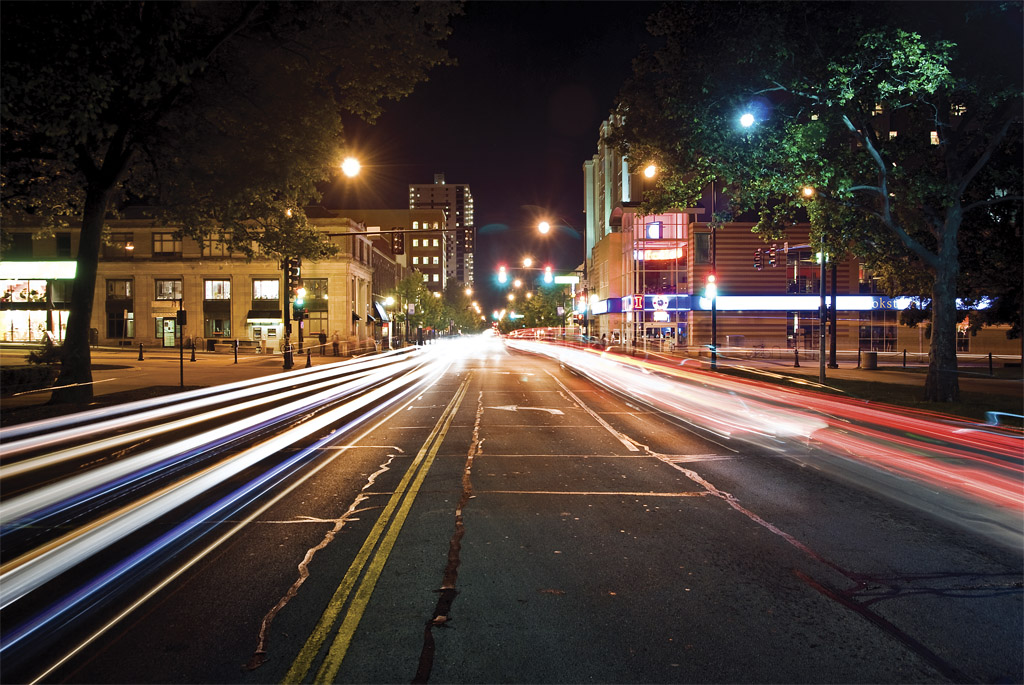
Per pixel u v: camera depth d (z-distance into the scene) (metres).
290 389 22.41
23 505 7.03
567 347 69.62
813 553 5.44
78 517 6.57
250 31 16.86
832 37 13.86
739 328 53.03
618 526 6.22
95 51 11.19
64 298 54.44
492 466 9.17
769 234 19.02
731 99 14.32
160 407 16.59
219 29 16.62
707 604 4.39
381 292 72.75
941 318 16.67
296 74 18.70
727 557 5.34
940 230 16.73
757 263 38.72
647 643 3.84
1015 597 4.52
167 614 4.26
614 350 54.91
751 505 7.02
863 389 20.75
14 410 14.86
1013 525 6.27
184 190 19.41
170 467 9.09
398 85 19.38
